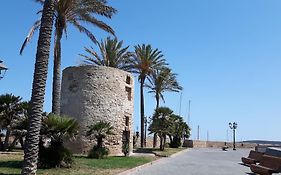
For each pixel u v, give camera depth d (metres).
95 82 30.97
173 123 45.25
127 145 31.39
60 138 17.81
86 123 30.19
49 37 14.11
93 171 17.31
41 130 17.16
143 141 47.56
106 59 42.00
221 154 43.78
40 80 13.80
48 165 17.62
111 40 42.03
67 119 18.03
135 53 47.22
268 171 17.47
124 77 33.00
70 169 17.59
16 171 15.81
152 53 47.22
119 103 31.98
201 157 36.06
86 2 25.27
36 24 22.64
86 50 41.66
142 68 47.12
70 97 31.19
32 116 13.66
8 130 29.34
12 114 28.75
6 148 30.45
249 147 78.94
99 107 30.72
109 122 30.11
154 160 27.70
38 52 13.95
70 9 25.09
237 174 20.27
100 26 26.69
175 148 53.94
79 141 29.72
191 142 69.56
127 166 20.89
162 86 52.78
